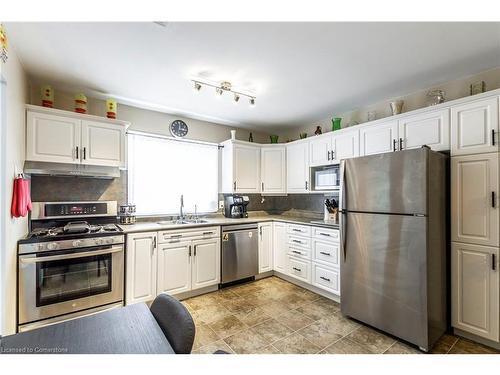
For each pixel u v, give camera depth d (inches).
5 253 62.0
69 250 81.9
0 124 61.2
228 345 76.6
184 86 100.0
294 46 72.9
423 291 71.6
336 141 123.0
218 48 73.9
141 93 107.0
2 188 61.5
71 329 37.7
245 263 130.4
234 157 144.7
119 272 91.6
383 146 102.3
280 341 78.7
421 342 71.7
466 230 78.5
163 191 130.5
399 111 102.0
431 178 74.5
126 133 115.8
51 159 88.4
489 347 74.1
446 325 81.2
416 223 73.5
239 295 115.6
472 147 77.5
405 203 76.0
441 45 72.6
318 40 69.9
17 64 74.5
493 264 73.2
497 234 72.7
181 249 109.1
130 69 86.0
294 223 128.8
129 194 119.7
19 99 76.4
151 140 127.1
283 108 127.6
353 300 90.4
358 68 86.6
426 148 72.6
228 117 142.3
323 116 141.3
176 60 80.5
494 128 73.5
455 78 94.1
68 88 100.8
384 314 80.7
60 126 90.7
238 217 146.7
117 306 91.1
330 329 85.7
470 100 78.3
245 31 65.8
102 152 99.3
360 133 111.6
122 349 33.3
